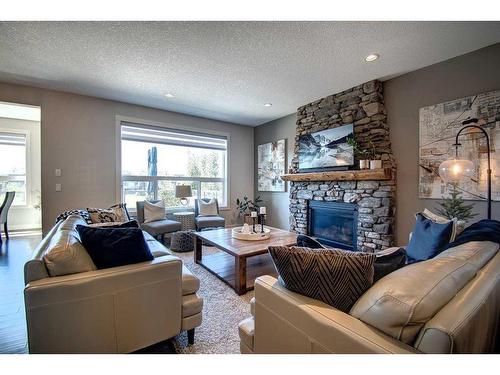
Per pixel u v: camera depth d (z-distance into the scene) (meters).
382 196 3.17
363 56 2.61
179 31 2.17
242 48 2.45
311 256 0.98
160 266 1.46
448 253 1.21
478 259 1.09
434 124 2.81
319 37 2.26
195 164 5.24
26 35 2.24
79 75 3.11
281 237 3.09
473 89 2.52
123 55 2.60
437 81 2.79
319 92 3.68
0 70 2.98
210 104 4.27
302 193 4.35
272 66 2.84
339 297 0.93
